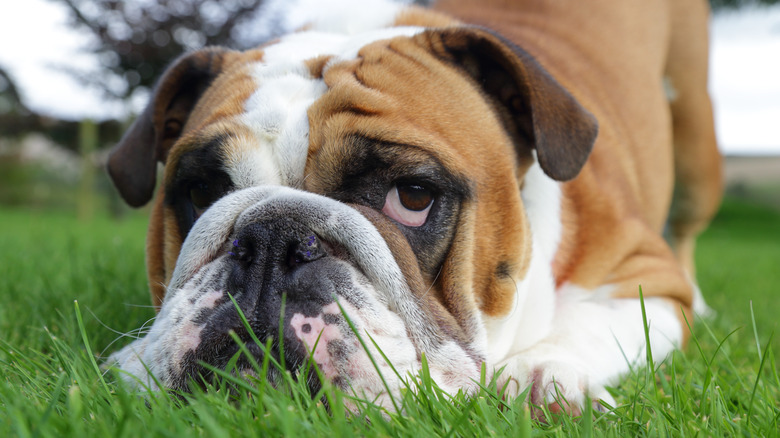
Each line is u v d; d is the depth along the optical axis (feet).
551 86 3.22
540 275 3.33
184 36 16.79
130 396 2.83
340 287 2.89
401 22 3.56
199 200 3.14
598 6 4.28
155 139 3.42
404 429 2.75
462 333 3.05
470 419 2.85
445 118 3.12
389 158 3.01
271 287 2.86
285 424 2.64
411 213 3.05
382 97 3.08
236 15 16.55
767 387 3.05
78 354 3.11
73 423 2.67
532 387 3.08
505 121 3.30
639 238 3.68
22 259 4.99
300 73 3.22
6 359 3.18
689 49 4.90
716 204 5.32
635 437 2.83
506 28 3.97
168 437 2.63
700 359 3.49
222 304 2.88
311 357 2.82
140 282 4.18
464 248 3.08
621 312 3.45
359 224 2.92
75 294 3.88
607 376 3.28
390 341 2.91
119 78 17.79
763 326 4.00
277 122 3.07
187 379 2.88
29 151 27.07
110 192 20.22
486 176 3.15
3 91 24.07
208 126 3.09
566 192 3.54
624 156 3.87
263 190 2.99
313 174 3.03
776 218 27.27
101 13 16.80
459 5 4.43
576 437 2.78
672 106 4.99
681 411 2.93
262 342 2.85
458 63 3.28
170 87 3.41
